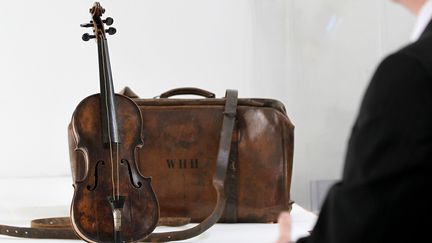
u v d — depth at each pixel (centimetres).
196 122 275
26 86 479
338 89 450
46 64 479
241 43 476
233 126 270
